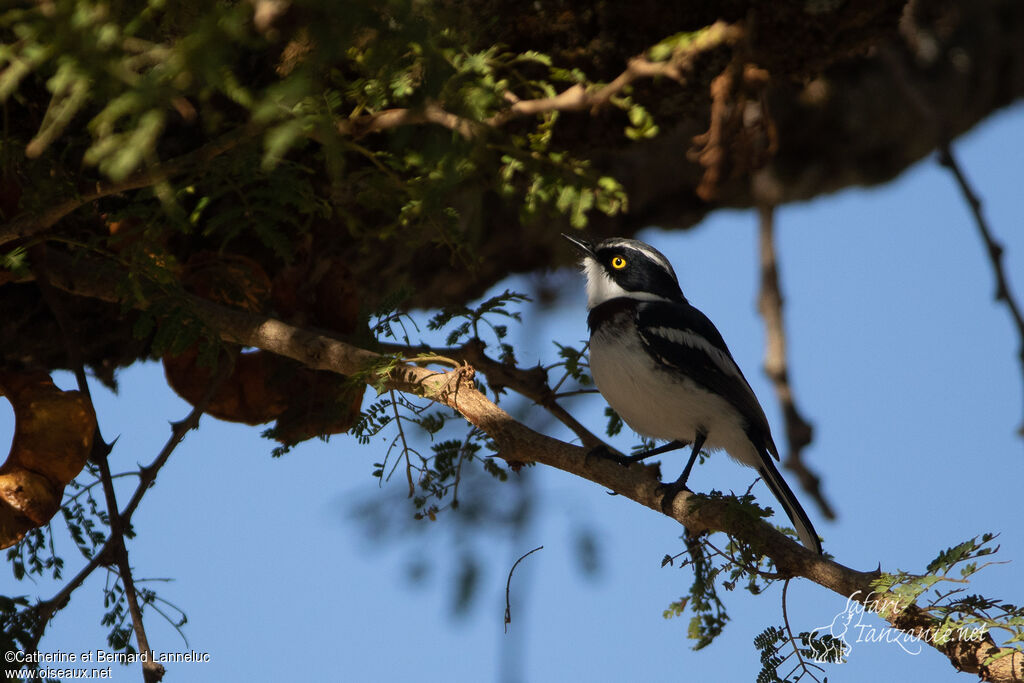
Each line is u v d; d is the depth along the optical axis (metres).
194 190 8.80
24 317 9.59
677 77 7.03
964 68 16.39
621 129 9.65
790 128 15.90
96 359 10.29
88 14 5.03
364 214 9.91
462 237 8.48
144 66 5.45
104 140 5.21
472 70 6.14
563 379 10.34
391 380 8.48
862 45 9.23
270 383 9.18
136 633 7.72
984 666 6.54
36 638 7.71
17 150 7.45
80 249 8.02
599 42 8.98
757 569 7.59
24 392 7.73
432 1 5.69
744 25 7.29
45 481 7.58
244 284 9.18
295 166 7.70
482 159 7.02
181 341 7.77
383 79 6.15
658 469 9.84
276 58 7.79
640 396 10.81
